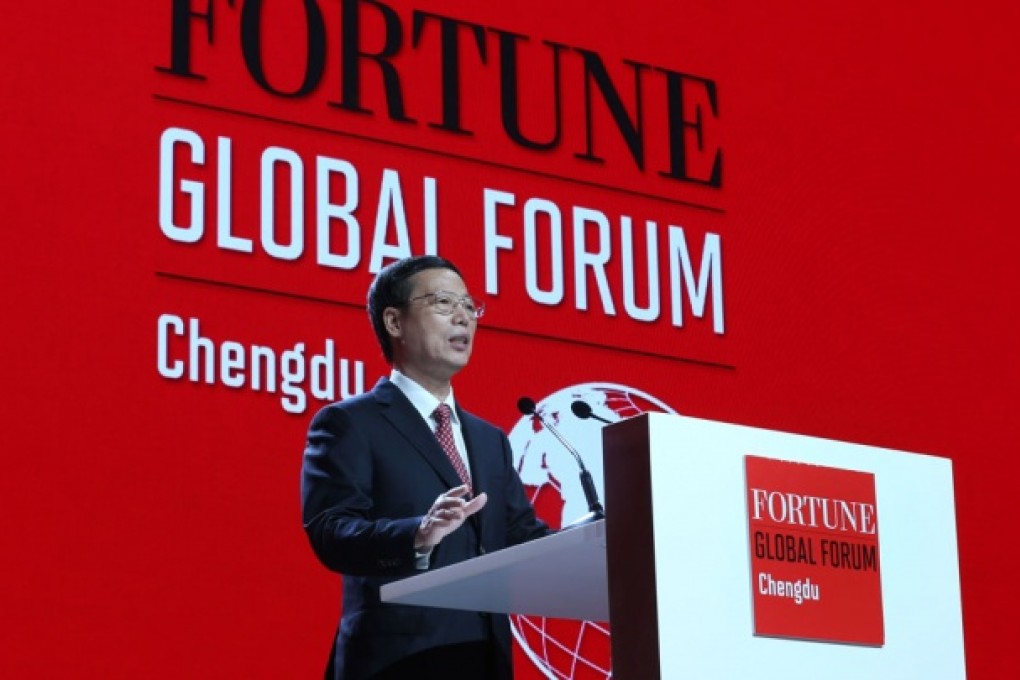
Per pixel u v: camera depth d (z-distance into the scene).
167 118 4.77
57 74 4.63
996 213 6.39
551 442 5.18
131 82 4.74
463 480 4.05
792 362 5.78
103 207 4.60
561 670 5.00
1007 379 6.23
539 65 5.54
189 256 4.70
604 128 5.62
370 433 3.98
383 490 3.94
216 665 4.45
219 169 4.82
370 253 5.02
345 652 3.83
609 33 5.73
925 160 6.29
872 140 6.18
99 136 4.65
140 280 4.60
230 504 4.57
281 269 4.84
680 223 5.68
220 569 4.52
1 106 4.54
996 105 6.52
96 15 4.73
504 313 5.22
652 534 2.13
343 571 3.71
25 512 4.28
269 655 4.54
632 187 5.61
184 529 4.49
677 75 5.84
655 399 5.45
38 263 4.47
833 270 5.95
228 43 4.93
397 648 3.76
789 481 2.27
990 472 6.10
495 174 5.34
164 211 4.69
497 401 5.12
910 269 6.12
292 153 4.96
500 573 2.86
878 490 2.38
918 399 6.01
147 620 4.38
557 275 5.36
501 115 5.41
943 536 2.43
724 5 6.01
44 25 4.65
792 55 6.10
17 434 4.32
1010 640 5.95
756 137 5.94
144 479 4.46
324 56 5.10
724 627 2.16
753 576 2.20
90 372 4.46
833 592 2.27
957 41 6.51
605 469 2.22
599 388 5.34
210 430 4.60
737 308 5.71
